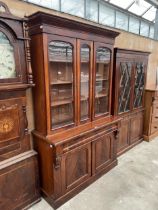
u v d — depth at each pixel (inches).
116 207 75.5
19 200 71.2
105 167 98.1
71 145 74.3
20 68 61.7
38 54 65.5
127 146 123.8
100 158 93.3
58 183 73.4
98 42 82.7
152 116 137.1
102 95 95.7
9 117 63.7
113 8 174.7
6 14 54.8
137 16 210.5
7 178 65.5
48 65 65.6
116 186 88.7
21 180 70.5
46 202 78.2
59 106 77.7
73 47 71.9
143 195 82.7
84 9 144.1
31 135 78.1
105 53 89.7
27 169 71.9
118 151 115.4
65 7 126.3
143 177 96.0
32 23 63.6
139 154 120.6
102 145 92.5
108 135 95.0
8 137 64.9
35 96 73.0
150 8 201.0
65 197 77.5
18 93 64.7
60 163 71.8
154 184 90.4
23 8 69.7
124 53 101.9
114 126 97.7
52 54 67.8
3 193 65.3
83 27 72.4
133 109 122.4
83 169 84.4
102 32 82.1
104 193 83.8
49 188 75.5
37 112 74.2
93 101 88.0
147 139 139.7
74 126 81.1
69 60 73.8
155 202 78.4
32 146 79.4
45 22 60.4
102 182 91.7
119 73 101.7
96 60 84.7
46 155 72.6
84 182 86.0
